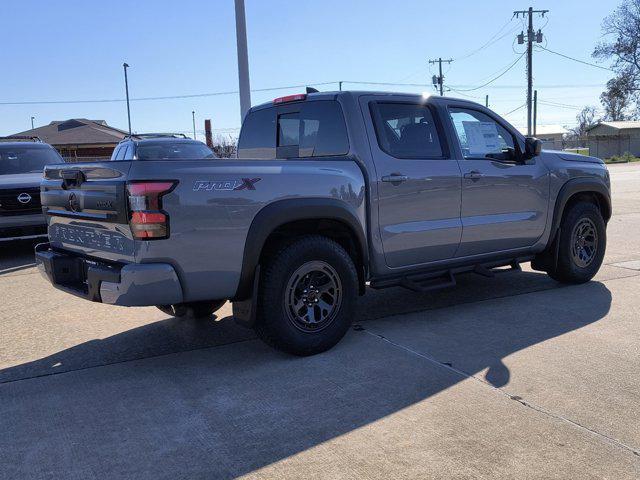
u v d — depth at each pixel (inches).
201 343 193.9
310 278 175.6
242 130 236.2
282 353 180.7
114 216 154.3
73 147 1715.1
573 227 248.4
